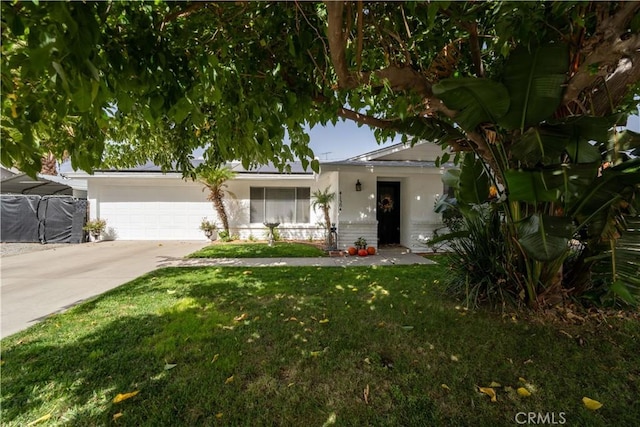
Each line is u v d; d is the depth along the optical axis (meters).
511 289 4.05
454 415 2.06
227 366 2.64
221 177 11.15
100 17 1.38
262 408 2.13
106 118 1.76
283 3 2.23
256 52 2.44
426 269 6.54
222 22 2.21
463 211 4.38
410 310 3.96
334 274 6.08
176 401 2.20
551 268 3.82
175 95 1.79
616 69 3.17
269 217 12.34
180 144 4.23
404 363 2.69
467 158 4.09
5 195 11.20
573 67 2.86
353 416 2.05
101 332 3.35
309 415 2.07
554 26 2.43
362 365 2.66
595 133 2.86
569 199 2.82
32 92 1.45
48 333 3.33
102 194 12.01
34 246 10.48
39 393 2.31
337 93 3.18
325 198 9.69
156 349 2.94
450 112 3.12
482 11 2.72
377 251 9.11
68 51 1.13
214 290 4.96
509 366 2.64
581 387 2.36
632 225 3.15
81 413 2.09
